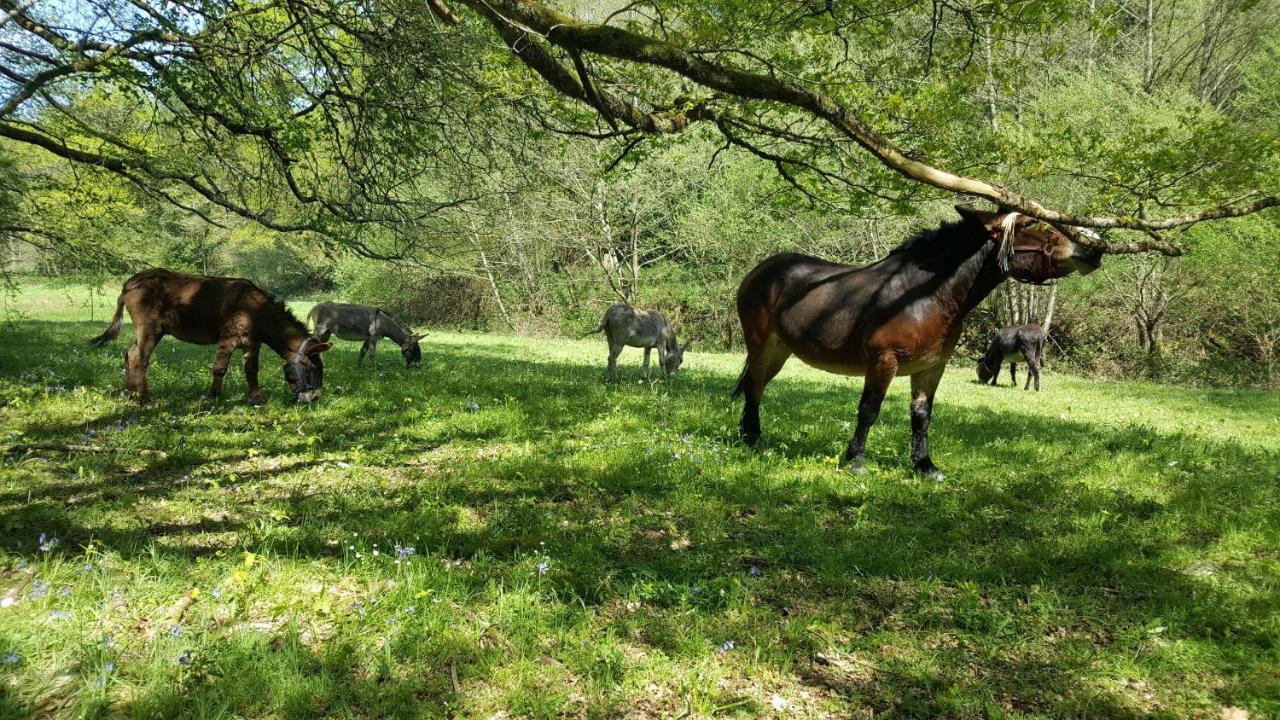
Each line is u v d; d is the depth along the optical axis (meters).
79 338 17.69
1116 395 17.83
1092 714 3.24
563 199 23.56
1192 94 25.25
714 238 30.48
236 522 5.08
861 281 7.05
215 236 27.27
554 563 4.49
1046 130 18.73
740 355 27.66
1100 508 6.01
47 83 7.73
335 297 43.41
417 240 9.73
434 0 5.68
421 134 8.77
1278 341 24.27
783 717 3.16
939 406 12.55
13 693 2.88
